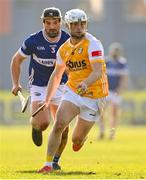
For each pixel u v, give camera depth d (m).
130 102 83.31
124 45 108.62
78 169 26.52
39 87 26.47
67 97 23.61
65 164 29.78
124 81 53.56
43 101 26.23
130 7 109.06
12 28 104.62
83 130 24.17
